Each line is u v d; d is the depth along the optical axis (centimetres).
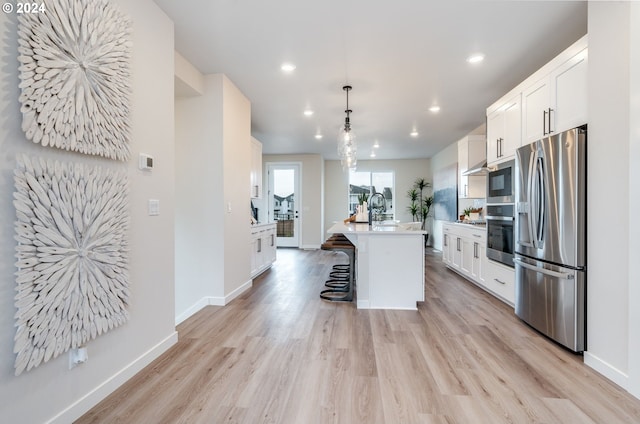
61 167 152
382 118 519
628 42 185
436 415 166
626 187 189
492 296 395
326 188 955
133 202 208
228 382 199
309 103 446
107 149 180
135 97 210
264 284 459
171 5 234
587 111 222
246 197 428
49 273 145
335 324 300
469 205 629
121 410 172
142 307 217
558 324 243
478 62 324
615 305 197
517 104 323
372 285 350
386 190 949
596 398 181
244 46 293
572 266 228
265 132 613
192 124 358
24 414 139
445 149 761
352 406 174
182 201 362
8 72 132
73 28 157
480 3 232
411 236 348
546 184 256
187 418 165
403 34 273
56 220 148
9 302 133
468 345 252
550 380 200
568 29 266
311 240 855
